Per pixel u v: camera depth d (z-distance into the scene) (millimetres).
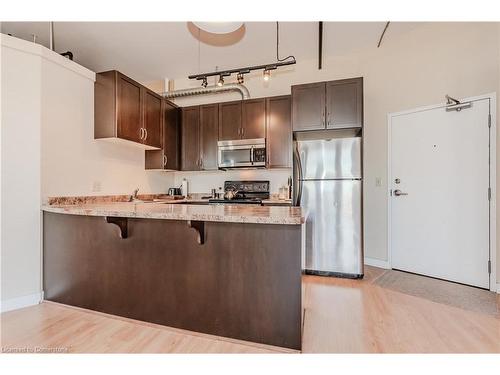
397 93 3223
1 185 2150
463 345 1675
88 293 2148
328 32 3064
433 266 2939
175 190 4410
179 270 1864
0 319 2020
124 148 3398
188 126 4078
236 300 1729
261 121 3691
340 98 3023
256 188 4023
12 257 2191
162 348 1661
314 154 3125
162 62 3717
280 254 1646
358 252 2965
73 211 1970
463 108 2717
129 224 2006
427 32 2963
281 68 3904
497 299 2352
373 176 3439
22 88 2258
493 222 2545
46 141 2393
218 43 3256
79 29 2861
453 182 2801
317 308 2197
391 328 1874
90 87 2861
